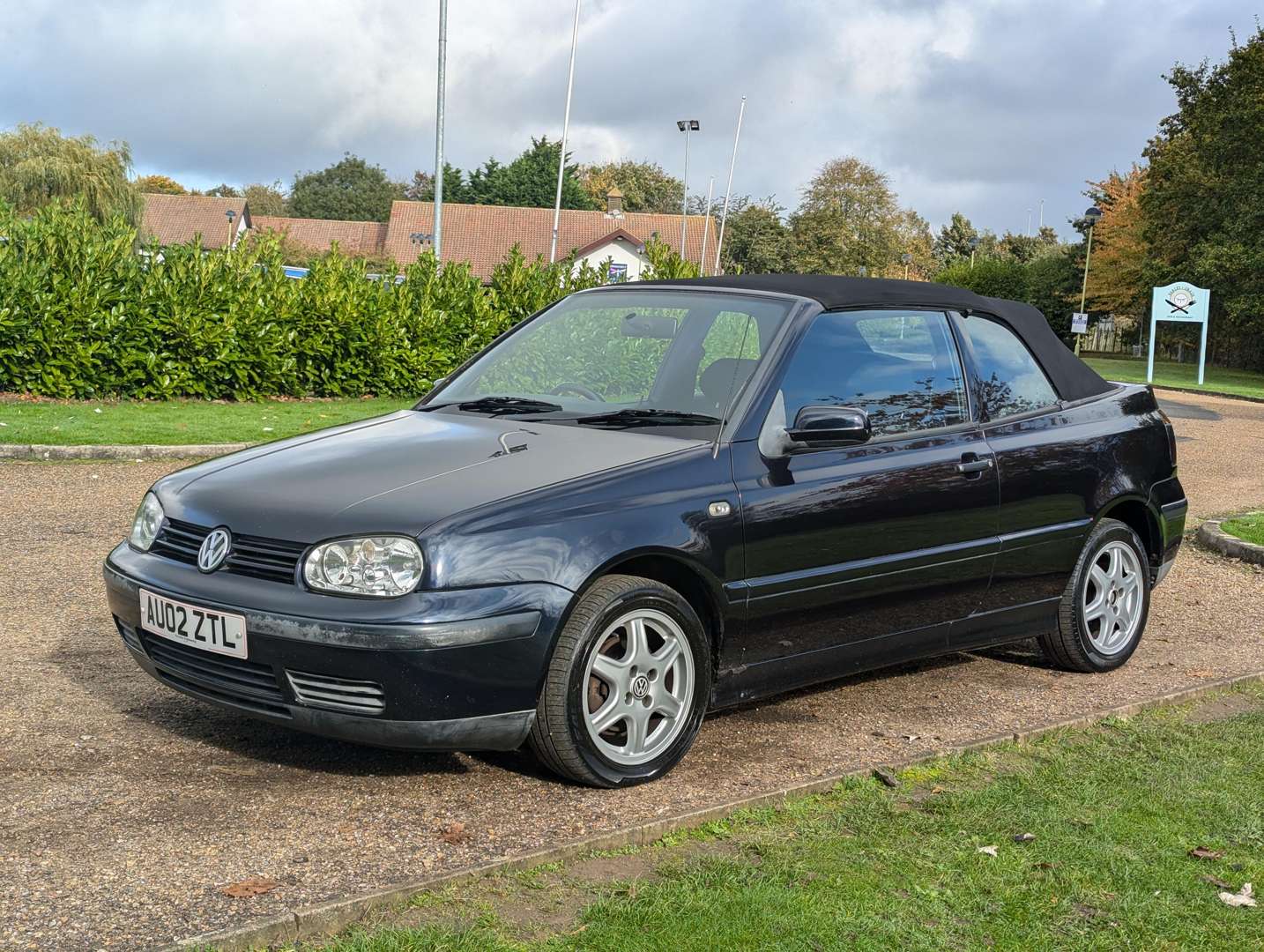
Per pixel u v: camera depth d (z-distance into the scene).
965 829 3.73
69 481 9.73
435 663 3.55
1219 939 3.11
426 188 133.00
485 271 73.06
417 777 3.99
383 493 3.84
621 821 3.69
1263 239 43.38
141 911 3.00
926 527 4.69
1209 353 52.00
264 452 4.46
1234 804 4.03
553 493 3.85
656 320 4.88
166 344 15.77
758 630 4.27
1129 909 3.25
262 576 3.77
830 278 5.05
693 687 4.11
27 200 53.00
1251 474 13.13
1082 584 5.49
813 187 101.19
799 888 3.28
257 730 4.39
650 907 3.10
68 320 15.00
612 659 3.93
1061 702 5.18
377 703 3.59
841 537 4.41
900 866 3.46
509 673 3.66
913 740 4.58
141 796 3.74
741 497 4.16
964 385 5.07
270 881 3.19
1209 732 4.80
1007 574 5.09
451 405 4.87
